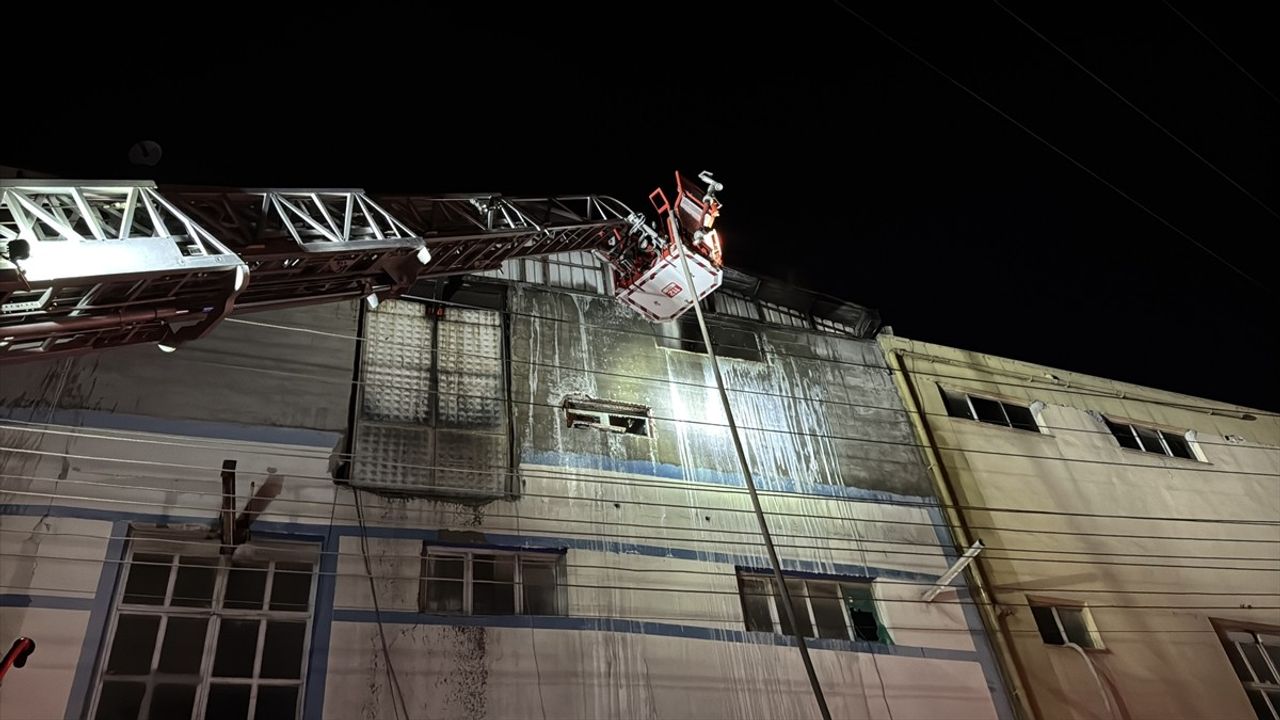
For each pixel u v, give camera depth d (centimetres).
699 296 1498
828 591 1466
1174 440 2091
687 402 1579
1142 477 1927
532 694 1159
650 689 1224
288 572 1152
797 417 1666
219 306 857
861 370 1820
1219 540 1886
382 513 1231
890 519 1594
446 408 1373
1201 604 1745
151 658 1032
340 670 1086
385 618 1145
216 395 1231
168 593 1079
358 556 1180
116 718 984
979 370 1944
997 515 1689
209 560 1120
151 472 1136
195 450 1177
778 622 1390
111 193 800
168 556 1106
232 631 1084
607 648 1236
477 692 1134
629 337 1612
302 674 1081
